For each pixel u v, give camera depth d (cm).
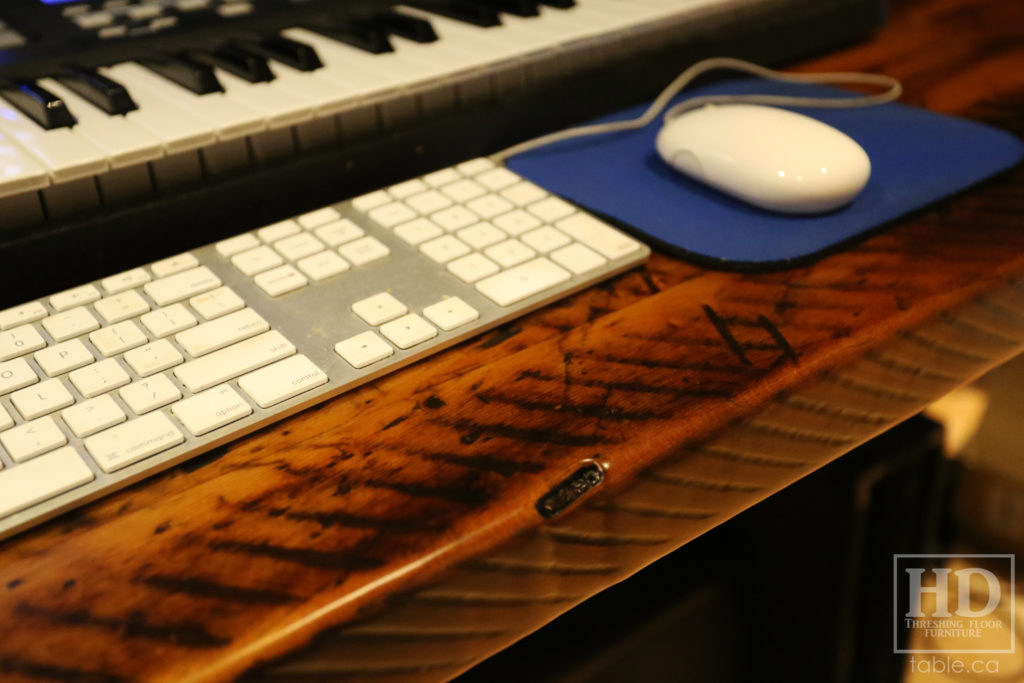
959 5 90
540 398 41
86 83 53
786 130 52
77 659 31
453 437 39
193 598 33
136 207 49
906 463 60
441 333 44
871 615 67
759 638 70
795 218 52
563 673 56
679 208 53
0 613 33
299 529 35
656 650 61
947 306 46
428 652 35
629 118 65
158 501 37
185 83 55
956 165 57
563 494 37
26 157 47
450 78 57
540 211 52
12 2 63
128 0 67
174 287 45
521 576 37
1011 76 71
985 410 93
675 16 67
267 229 50
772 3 72
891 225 52
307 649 33
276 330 43
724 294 47
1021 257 49
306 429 40
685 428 39
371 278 47
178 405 39
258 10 66
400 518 36
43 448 37
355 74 57
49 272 47
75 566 34
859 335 44
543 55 61
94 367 40
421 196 53
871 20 80
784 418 42
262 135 52
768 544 65
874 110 65
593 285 48
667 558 65
